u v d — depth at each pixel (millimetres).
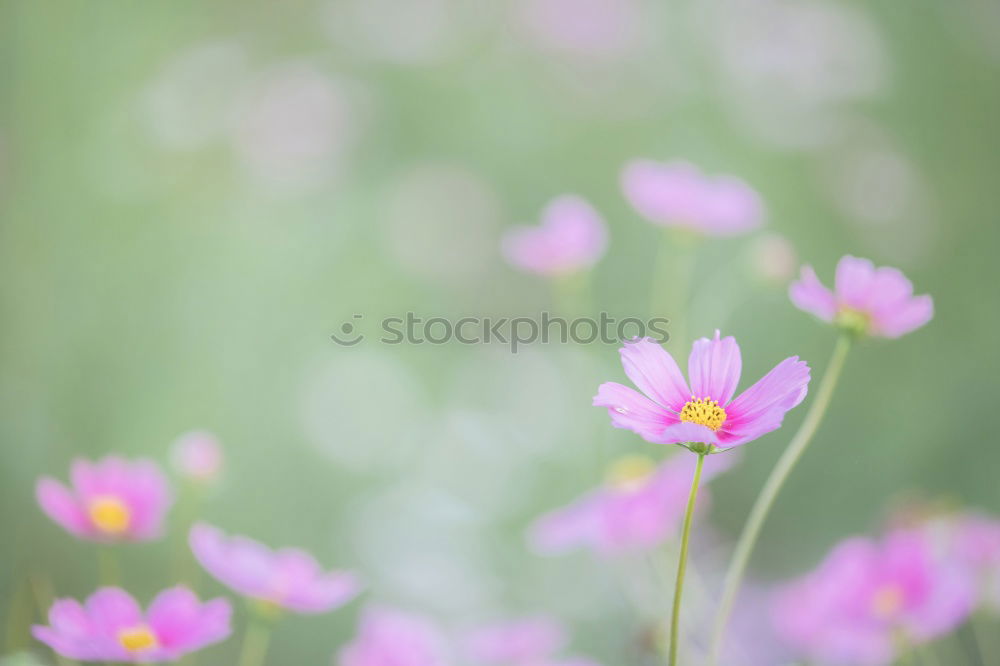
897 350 2328
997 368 2189
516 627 1487
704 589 1755
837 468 2137
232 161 2287
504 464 2045
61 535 1688
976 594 1521
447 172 2498
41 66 1920
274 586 1319
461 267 2354
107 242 2012
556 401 2117
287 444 2041
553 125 2666
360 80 2650
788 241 2445
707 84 2732
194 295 2072
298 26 2631
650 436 1144
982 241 2502
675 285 2307
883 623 1403
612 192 2578
